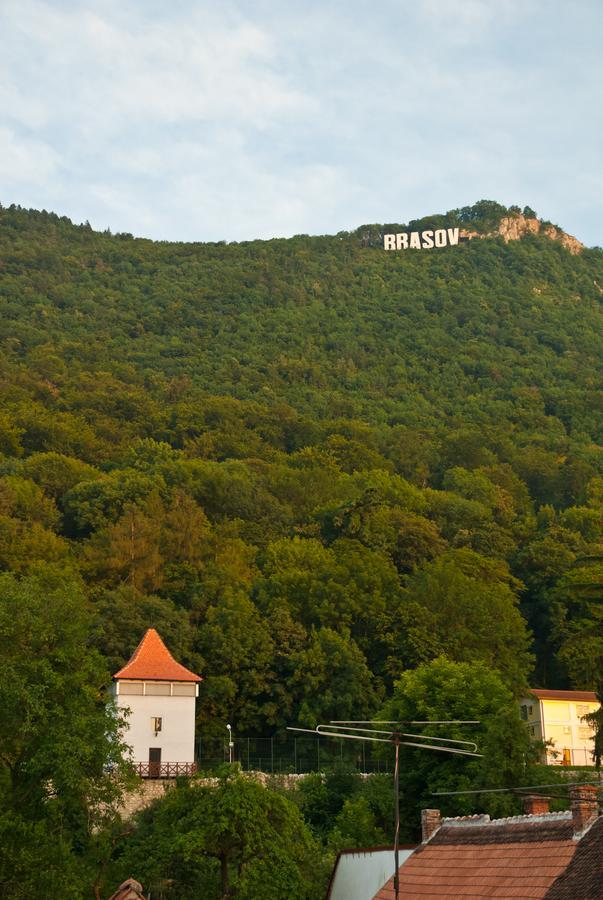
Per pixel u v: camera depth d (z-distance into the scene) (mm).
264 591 125688
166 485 161875
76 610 57750
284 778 89875
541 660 142500
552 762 110688
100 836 54844
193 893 58500
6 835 49312
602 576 141375
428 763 80750
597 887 35938
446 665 88750
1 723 52781
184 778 72688
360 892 51594
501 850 42625
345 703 107562
